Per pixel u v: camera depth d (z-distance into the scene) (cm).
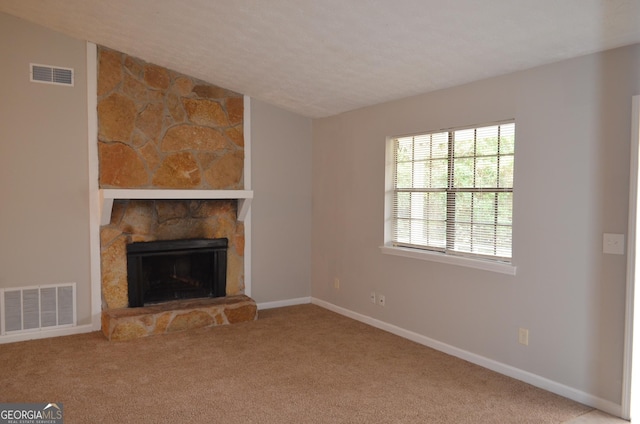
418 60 358
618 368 293
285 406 304
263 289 560
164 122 487
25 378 344
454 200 405
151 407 300
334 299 548
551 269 328
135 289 475
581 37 285
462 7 276
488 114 370
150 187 480
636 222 283
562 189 321
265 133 551
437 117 413
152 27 393
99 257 462
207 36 391
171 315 458
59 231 445
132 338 438
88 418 284
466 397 319
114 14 380
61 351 402
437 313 416
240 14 342
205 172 511
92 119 453
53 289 443
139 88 473
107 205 444
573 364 317
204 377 350
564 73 319
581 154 310
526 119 342
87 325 459
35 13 406
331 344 429
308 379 348
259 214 552
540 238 335
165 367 369
